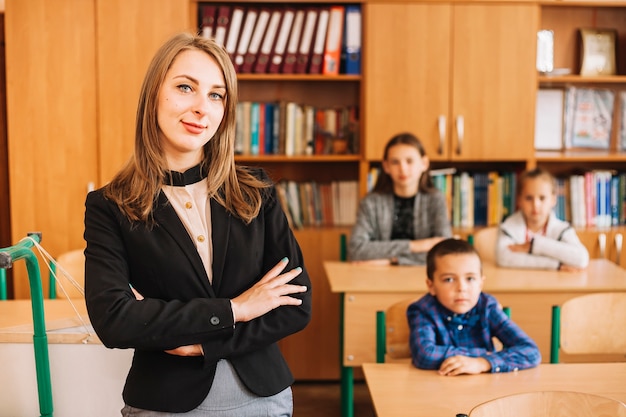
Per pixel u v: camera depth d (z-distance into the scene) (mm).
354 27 4238
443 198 3912
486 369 2250
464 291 2490
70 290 3207
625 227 4383
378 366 2322
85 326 2260
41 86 4008
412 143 3840
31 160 4039
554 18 4566
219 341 1587
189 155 1706
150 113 1658
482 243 3990
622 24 4598
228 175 1725
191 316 1567
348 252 4035
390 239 3910
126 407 1639
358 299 3289
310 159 4297
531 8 4203
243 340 1608
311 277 4258
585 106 4594
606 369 2289
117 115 4039
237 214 1703
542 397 1645
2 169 4316
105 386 2260
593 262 3863
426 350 2322
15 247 1883
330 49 4242
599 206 4430
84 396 2258
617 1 4309
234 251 1681
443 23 4184
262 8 4309
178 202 1683
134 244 1629
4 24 4262
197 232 1671
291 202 4398
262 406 1647
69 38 3998
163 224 1641
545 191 3740
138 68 4023
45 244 4074
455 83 4215
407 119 4227
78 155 4051
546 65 4535
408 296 3289
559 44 4586
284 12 4230
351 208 4453
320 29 4223
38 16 3975
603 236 4270
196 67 1649
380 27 4176
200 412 1607
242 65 4227
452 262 2492
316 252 4246
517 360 2273
